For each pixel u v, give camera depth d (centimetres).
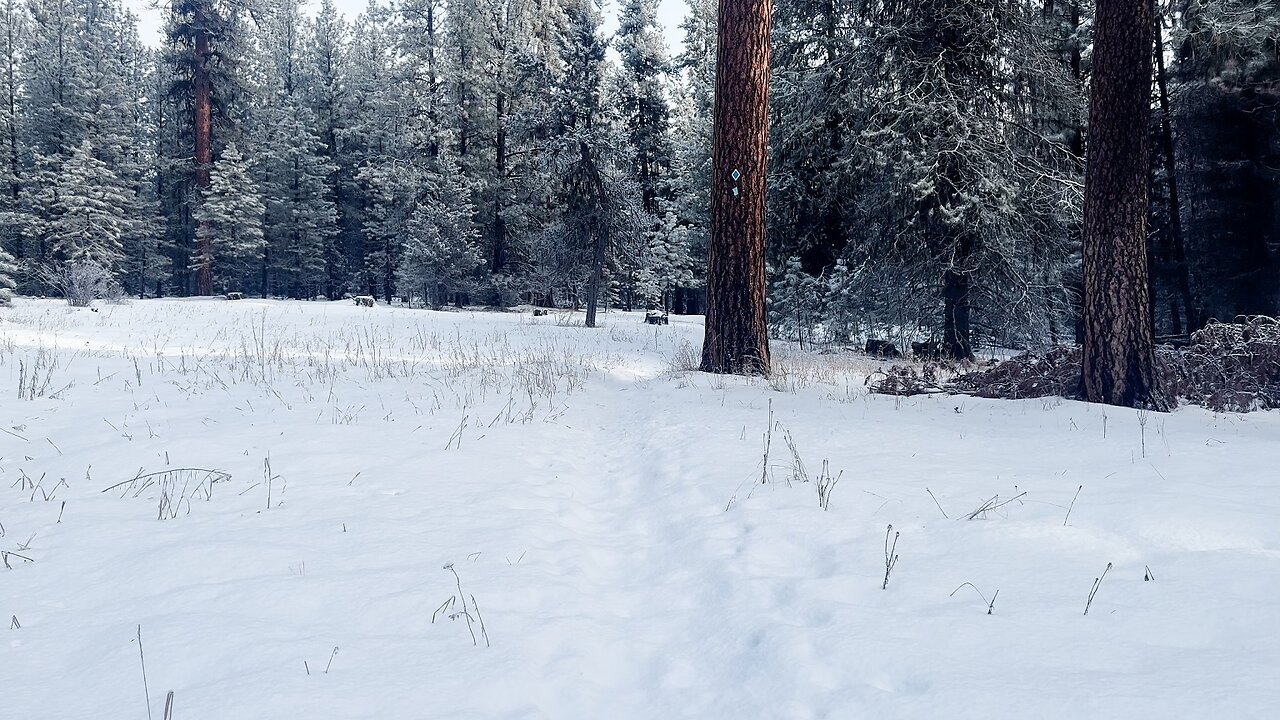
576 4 3816
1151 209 2117
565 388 1022
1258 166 1866
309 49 5291
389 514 423
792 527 389
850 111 1806
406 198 4238
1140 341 840
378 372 1127
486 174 3881
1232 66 1805
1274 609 268
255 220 4700
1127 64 827
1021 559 336
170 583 310
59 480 498
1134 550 347
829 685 225
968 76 1616
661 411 832
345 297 5706
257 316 2411
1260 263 1908
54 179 4584
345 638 255
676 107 4259
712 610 297
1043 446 606
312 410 801
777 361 1396
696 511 441
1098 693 209
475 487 493
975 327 1770
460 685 222
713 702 225
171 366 1188
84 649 247
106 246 4591
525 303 4062
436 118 3938
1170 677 220
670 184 3803
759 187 1182
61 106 4806
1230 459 532
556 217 3394
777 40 1962
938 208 1566
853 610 275
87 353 1334
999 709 202
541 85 3073
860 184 1825
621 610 308
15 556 341
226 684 218
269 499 444
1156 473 491
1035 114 1673
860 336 1966
